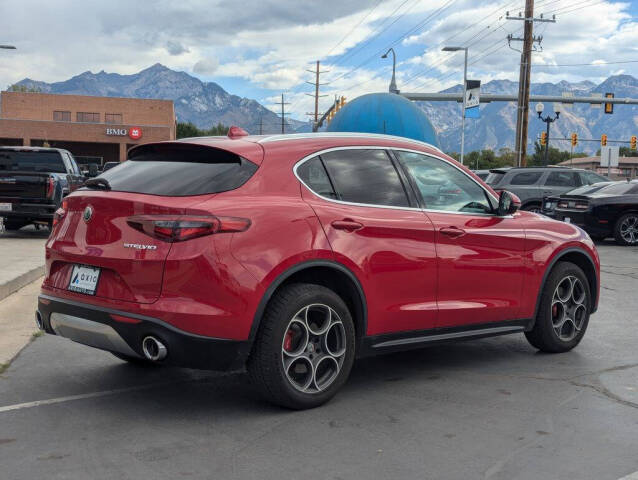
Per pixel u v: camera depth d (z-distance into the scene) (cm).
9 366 515
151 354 382
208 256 373
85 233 413
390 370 513
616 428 387
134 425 388
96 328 397
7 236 1495
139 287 382
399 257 449
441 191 496
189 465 332
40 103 7312
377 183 461
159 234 377
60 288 427
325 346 418
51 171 1536
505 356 561
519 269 525
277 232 396
